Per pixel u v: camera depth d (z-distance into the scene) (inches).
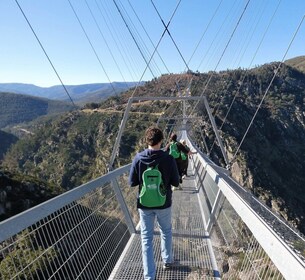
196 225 273.6
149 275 165.0
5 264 93.5
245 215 123.3
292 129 4808.1
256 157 3612.2
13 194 1401.3
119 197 232.5
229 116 3882.9
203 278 180.9
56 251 121.7
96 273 163.0
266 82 5506.9
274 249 87.6
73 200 142.1
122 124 365.4
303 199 3730.3
